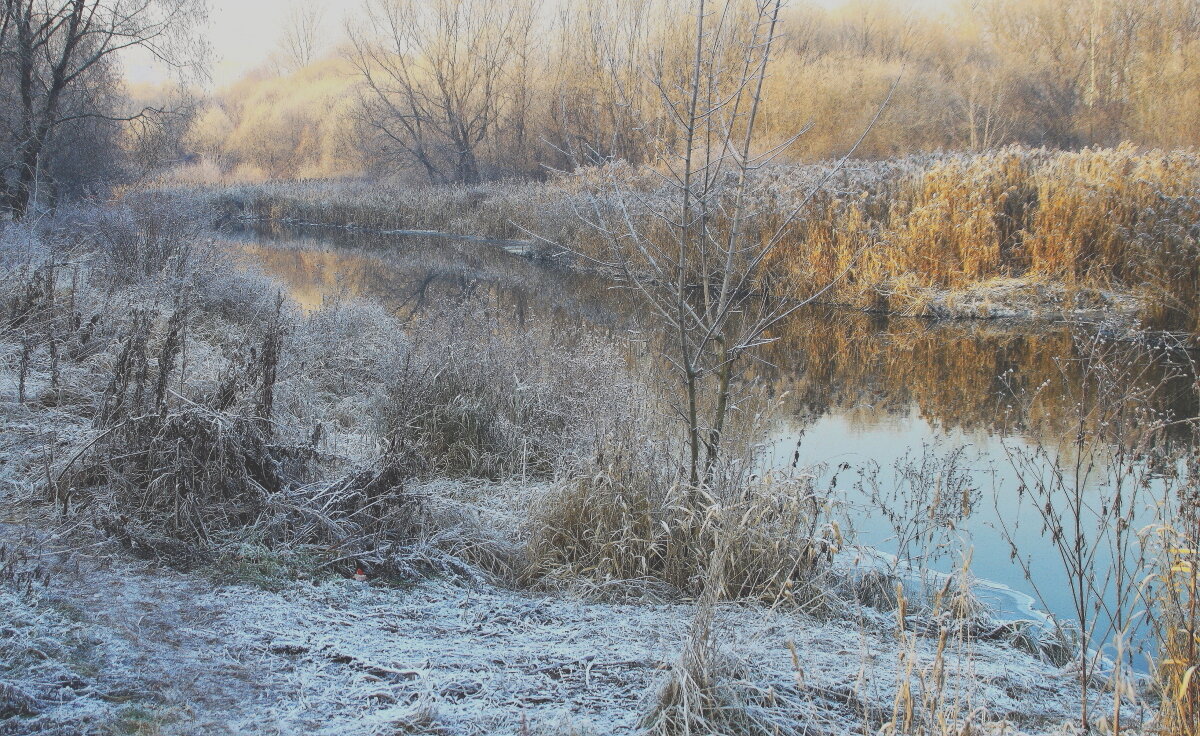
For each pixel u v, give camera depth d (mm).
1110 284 15039
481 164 40750
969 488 6934
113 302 8883
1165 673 3600
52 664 3266
